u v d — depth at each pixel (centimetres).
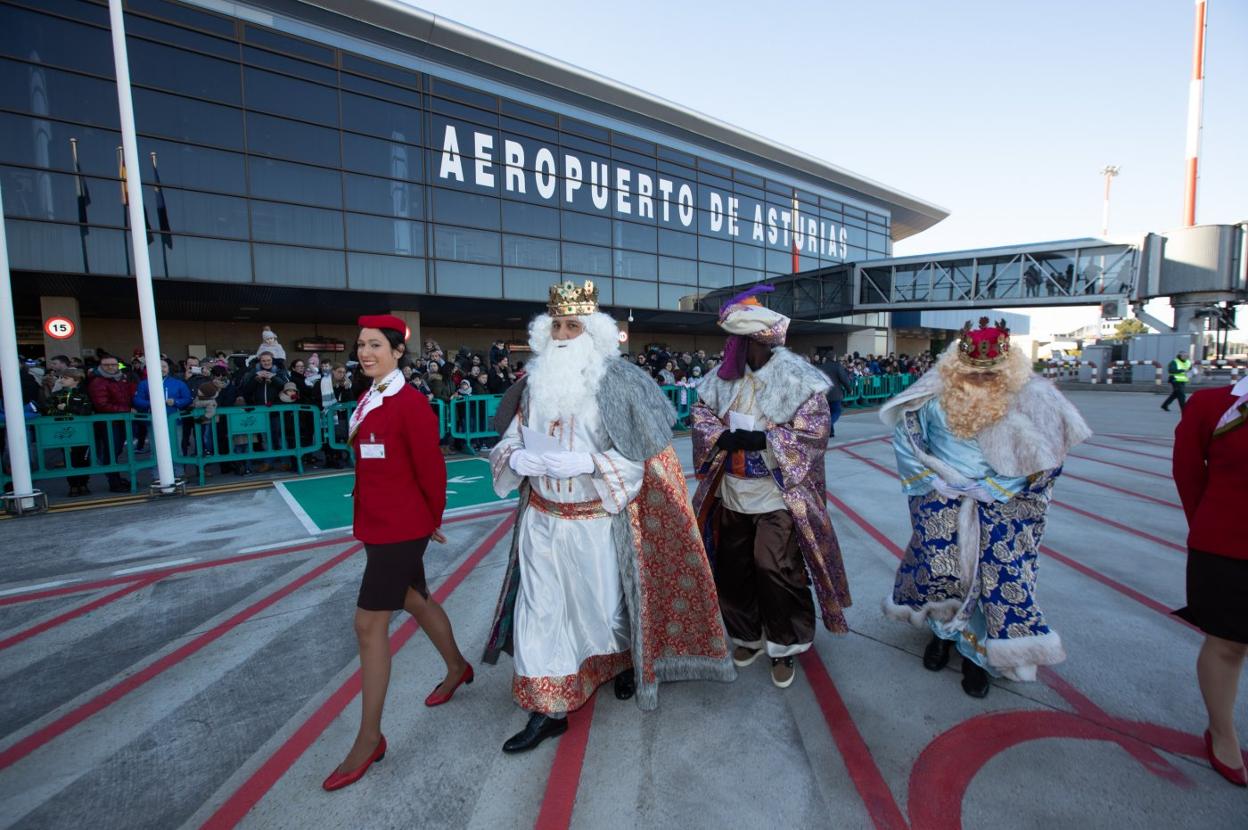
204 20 1303
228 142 1337
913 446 285
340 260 1485
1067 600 373
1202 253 2272
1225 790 211
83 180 1198
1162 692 271
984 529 268
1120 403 1839
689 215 2242
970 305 2434
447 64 1652
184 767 236
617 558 250
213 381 764
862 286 2566
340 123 1476
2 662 324
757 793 213
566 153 1888
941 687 279
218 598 405
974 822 198
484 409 1001
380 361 234
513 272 1773
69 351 1318
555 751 239
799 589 283
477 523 568
